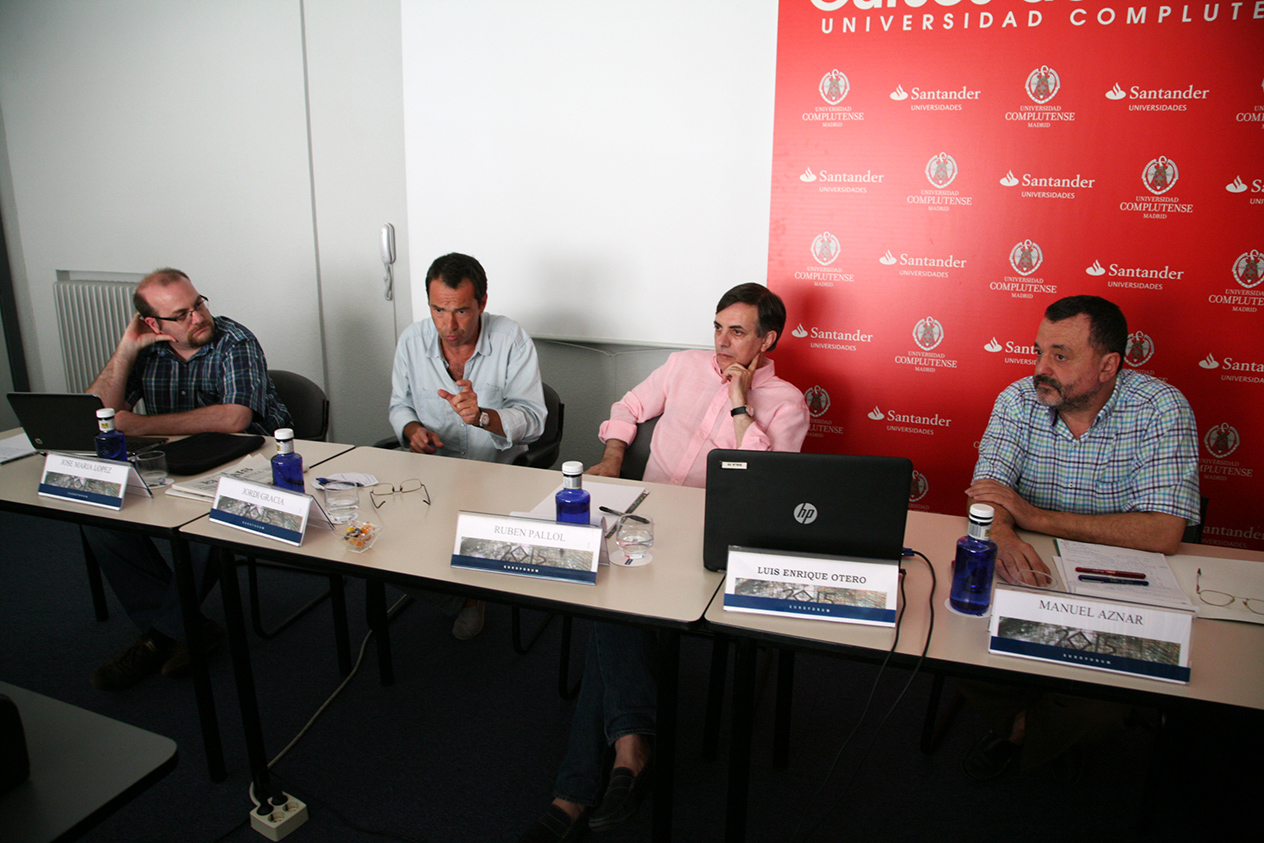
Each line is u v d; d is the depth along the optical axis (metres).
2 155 3.54
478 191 3.06
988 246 2.43
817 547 1.26
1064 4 2.22
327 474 1.88
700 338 2.89
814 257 2.61
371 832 1.61
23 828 0.78
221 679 2.13
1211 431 2.33
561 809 1.52
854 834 1.62
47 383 3.79
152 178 3.41
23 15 3.36
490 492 1.78
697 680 2.20
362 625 2.45
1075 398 1.69
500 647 2.33
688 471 2.19
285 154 3.24
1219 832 1.43
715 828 1.63
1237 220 2.19
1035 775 1.81
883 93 2.43
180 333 2.24
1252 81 2.12
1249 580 1.39
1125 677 1.11
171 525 1.57
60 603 2.52
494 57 2.92
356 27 3.05
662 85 2.73
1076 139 2.28
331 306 3.35
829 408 2.70
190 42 3.21
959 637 1.20
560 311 3.06
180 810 1.65
